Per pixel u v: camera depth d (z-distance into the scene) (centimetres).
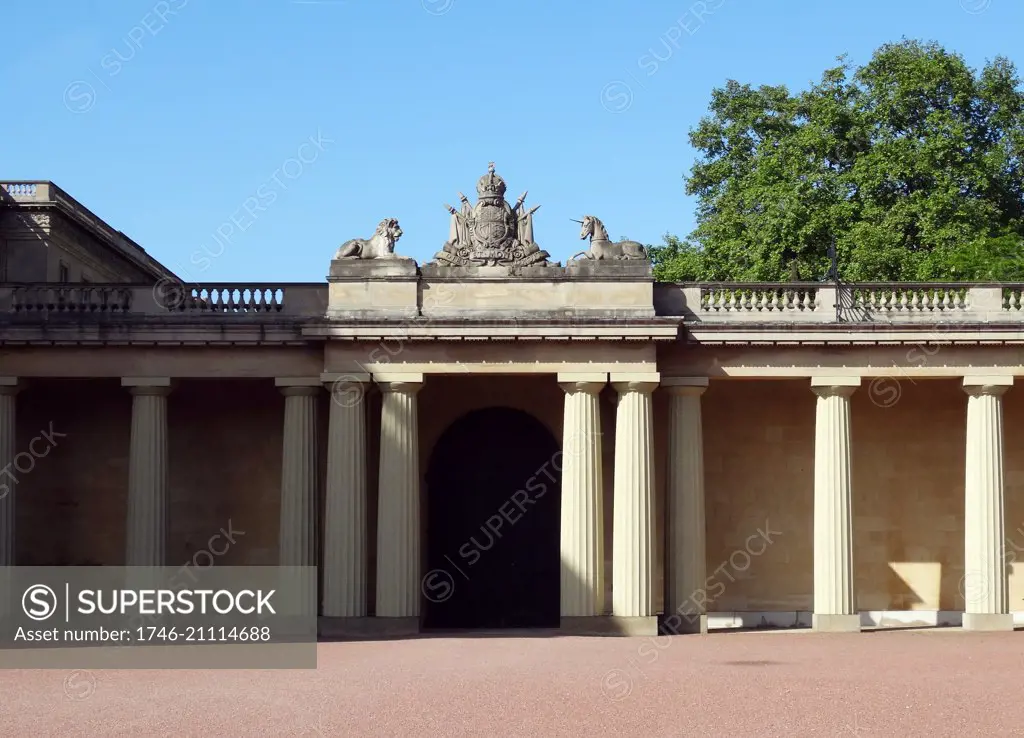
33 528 8212
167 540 7769
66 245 9581
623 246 7631
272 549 8225
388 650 6612
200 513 8250
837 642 7025
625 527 7538
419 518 7731
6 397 7688
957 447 8344
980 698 4856
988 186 11988
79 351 7688
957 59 12150
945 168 11912
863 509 8325
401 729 4328
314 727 4366
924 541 8306
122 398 8288
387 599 7531
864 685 5200
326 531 7606
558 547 8356
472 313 7556
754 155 12400
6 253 9212
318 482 7769
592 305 7588
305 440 7712
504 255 7650
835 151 12212
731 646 6806
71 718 4569
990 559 7744
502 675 5516
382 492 7562
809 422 8344
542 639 7188
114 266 10644
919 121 12262
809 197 11612
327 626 7544
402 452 7562
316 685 5269
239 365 7712
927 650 6519
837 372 7744
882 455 8350
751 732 4288
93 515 8231
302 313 7762
